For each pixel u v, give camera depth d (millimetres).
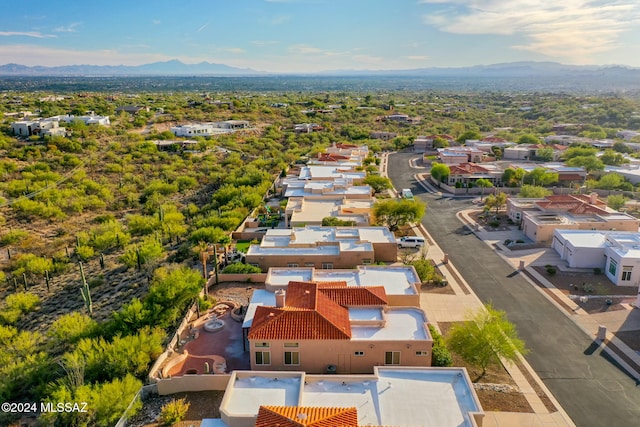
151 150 135625
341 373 35906
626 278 52469
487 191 96562
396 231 72000
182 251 66188
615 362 38688
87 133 147625
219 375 34406
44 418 32250
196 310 46156
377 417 28094
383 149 150750
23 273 62750
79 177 108875
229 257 60406
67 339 43875
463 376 31531
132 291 57156
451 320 45438
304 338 35031
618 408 33312
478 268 58188
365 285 45469
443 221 77875
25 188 97812
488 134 176875
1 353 42125
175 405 32000
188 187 108688
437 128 193250
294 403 29484
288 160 127750
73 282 61594
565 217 69750
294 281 43688
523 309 47688
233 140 157500
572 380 36438
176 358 38156
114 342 38375
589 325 44500
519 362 38812
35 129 143125
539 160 123688
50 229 82688
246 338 39438
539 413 32688
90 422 32781
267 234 60500
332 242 57000
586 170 102625
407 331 36938
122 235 73625
